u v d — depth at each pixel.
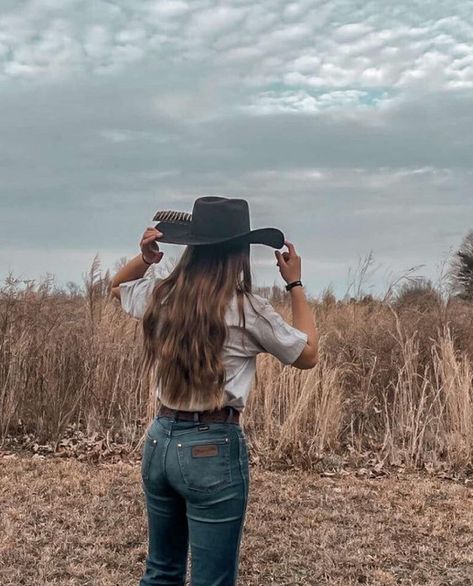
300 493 5.82
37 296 8.06
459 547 4.70
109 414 7.57
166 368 2.38
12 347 7.56
